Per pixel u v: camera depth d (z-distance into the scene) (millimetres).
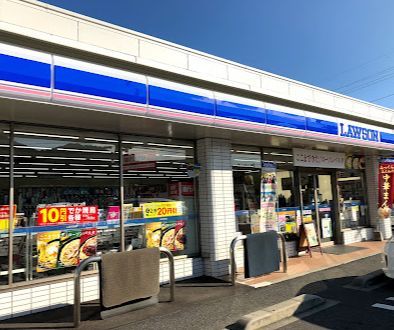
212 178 8367
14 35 5074
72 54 5656
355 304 6230
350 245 12180
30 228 6367
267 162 9875
